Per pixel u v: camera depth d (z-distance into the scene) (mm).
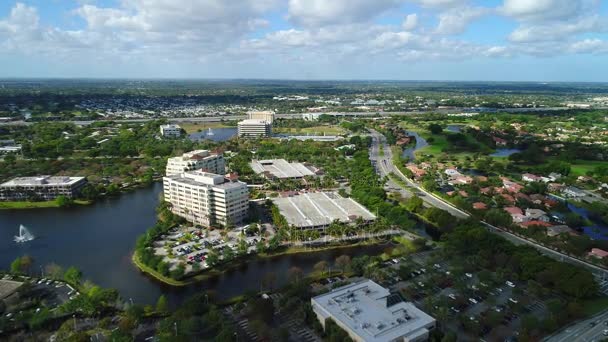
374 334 198125
